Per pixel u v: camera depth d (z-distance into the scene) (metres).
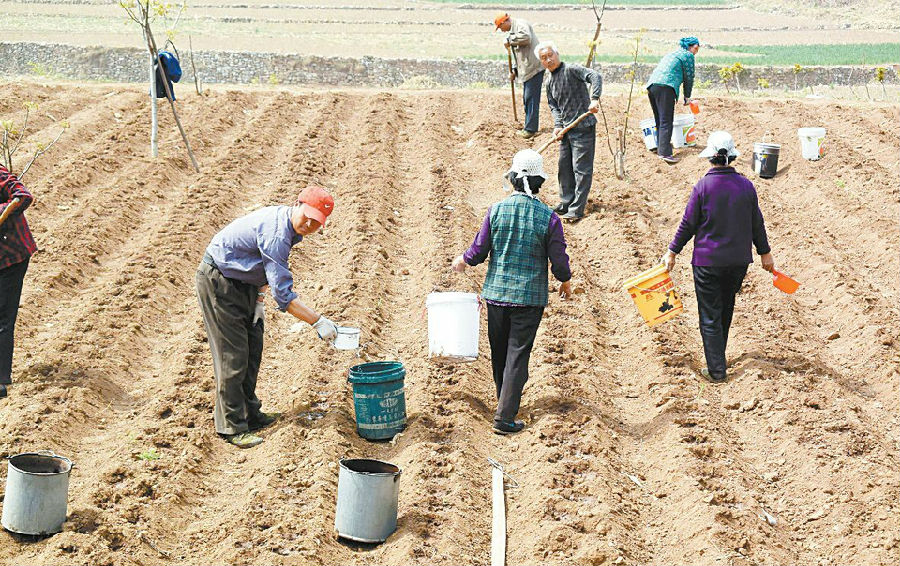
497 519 5.85
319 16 46.41
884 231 10.70
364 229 10.55
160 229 10.41
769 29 46.78
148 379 7.69
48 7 43.56
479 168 12.81
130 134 13.63
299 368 7.75
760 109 15.60
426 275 9.53
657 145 13.28
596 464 6.41
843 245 10.69
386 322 8.74
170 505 5.89
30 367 7.45
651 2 58.66
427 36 40.59
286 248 6.33
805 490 6.27
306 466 6.32
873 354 8.07
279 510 5.84
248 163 12.64
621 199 11.64
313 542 5.48
